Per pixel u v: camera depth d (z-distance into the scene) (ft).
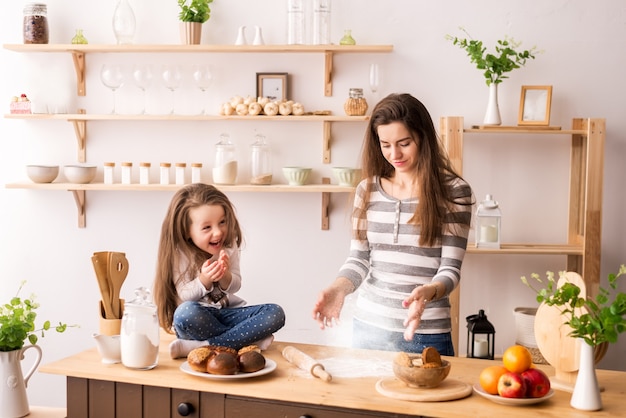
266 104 11.90
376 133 8.20
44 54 12.67
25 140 12.86
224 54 12.43
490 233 11.53
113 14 12.42
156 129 12.64
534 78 12.08
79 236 12.89
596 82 12.05
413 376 6.13
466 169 12.30
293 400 6.10
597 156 11.23
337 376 6.64
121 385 6.68
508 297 12.34
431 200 7.77
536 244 12.13
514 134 12.21
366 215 8.32
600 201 11.29
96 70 12.63
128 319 6.78
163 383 6.48
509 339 12.37
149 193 12.73
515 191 12.27
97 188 12.12
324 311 7.89
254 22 12.35
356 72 12.28
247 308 7.56
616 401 6.06
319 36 11.93
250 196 12.60
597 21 11.98
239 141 12.53
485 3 12.05
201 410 6.45
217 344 7.19
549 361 6.56
